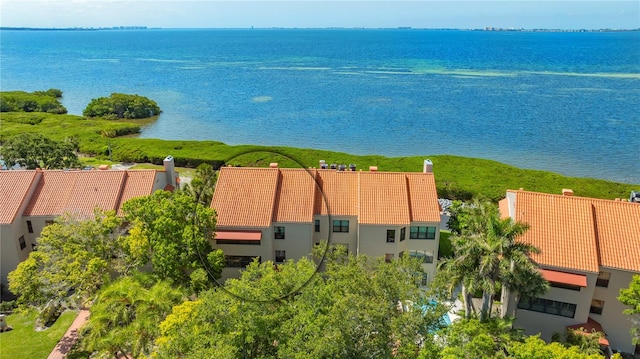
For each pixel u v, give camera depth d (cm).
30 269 3978
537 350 2891
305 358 2594
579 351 3381
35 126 12138
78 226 4222
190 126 13288
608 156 10188
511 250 3519
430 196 4881
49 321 4366
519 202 4372
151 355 3103
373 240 4731
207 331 2867
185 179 8181
